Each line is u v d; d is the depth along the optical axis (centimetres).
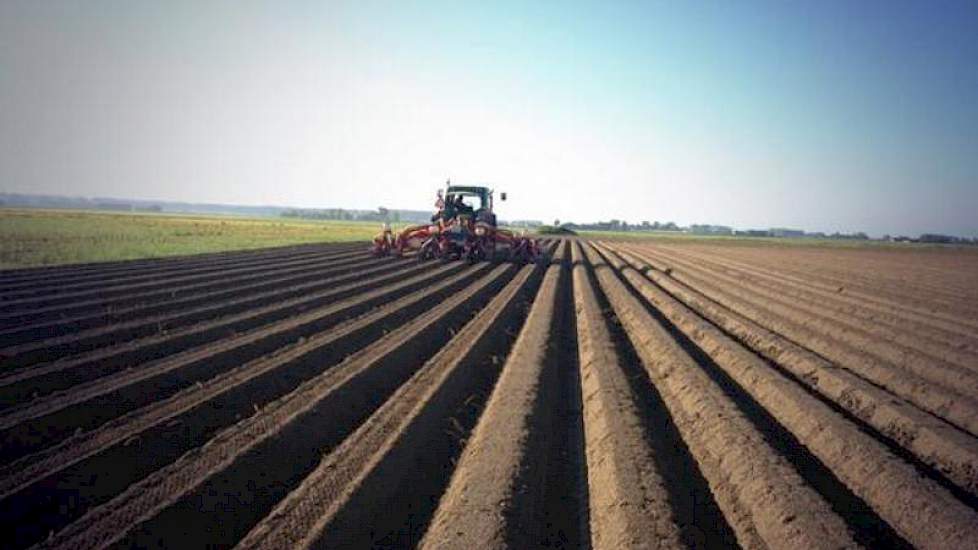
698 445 637
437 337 1103
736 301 1655
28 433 573
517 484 509
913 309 1627
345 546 418
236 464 522
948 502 479
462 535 423
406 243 2612
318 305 1352
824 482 560
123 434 579
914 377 883
